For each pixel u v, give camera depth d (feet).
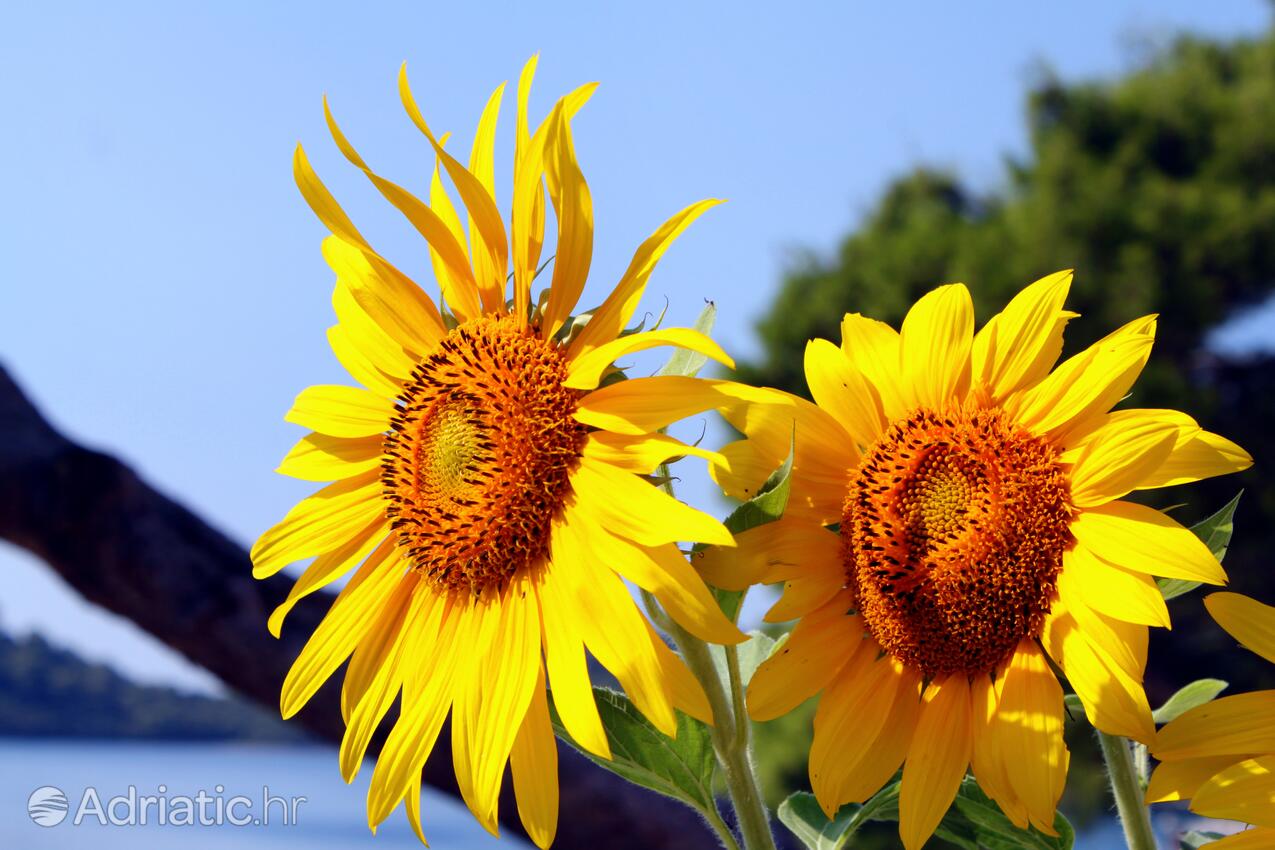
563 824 5.37
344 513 2.90
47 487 5.65
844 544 2.73
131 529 5.71
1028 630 2.63
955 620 2.65
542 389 2.71
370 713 2.80
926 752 2.64
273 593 5.84
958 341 2.72
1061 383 2.66
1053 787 2.53
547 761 2.61
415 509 2.81
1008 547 2.64
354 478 2.92
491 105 2.85
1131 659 2.52
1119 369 2.63
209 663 5.74
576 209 2.70
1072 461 2.64
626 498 2.58
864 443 2.74
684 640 2.67
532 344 2.74
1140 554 2.54
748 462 2.72
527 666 2.65
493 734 2.65
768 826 2.68
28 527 5.69
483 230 2.78
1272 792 2.46
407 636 2.81
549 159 2.68
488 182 2.84
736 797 2.68
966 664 2.65
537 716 2.63
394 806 2.70
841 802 2.65
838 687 2.71
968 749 2.63
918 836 2.60
